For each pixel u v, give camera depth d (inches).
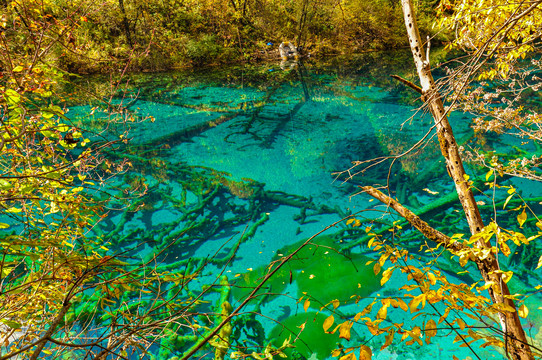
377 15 1063.6
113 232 245.9
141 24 850.8
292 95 605.3
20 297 74.0
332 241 235.9
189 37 938.1
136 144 400.8
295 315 179.2
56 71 77.1
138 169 341.4
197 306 180.9
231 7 1021.8
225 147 406.0
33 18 76.9
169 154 382.9
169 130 449.4
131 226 257.6
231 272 214.7
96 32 713.6
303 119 486.3
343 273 205.8
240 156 382.0
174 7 937.5
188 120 491.2
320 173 336.2
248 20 1040.2
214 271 216.1
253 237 249.1
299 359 154.6
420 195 282.2
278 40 1047.6
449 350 151.3
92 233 241.8
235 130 458.6
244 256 229.8
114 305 149.3
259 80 735.1
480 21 106.7
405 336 53.3
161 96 608.7
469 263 205.2
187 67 913.5
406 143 383.2
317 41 1055.6
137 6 824.9
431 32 905.5
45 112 57.9
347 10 1046.4
